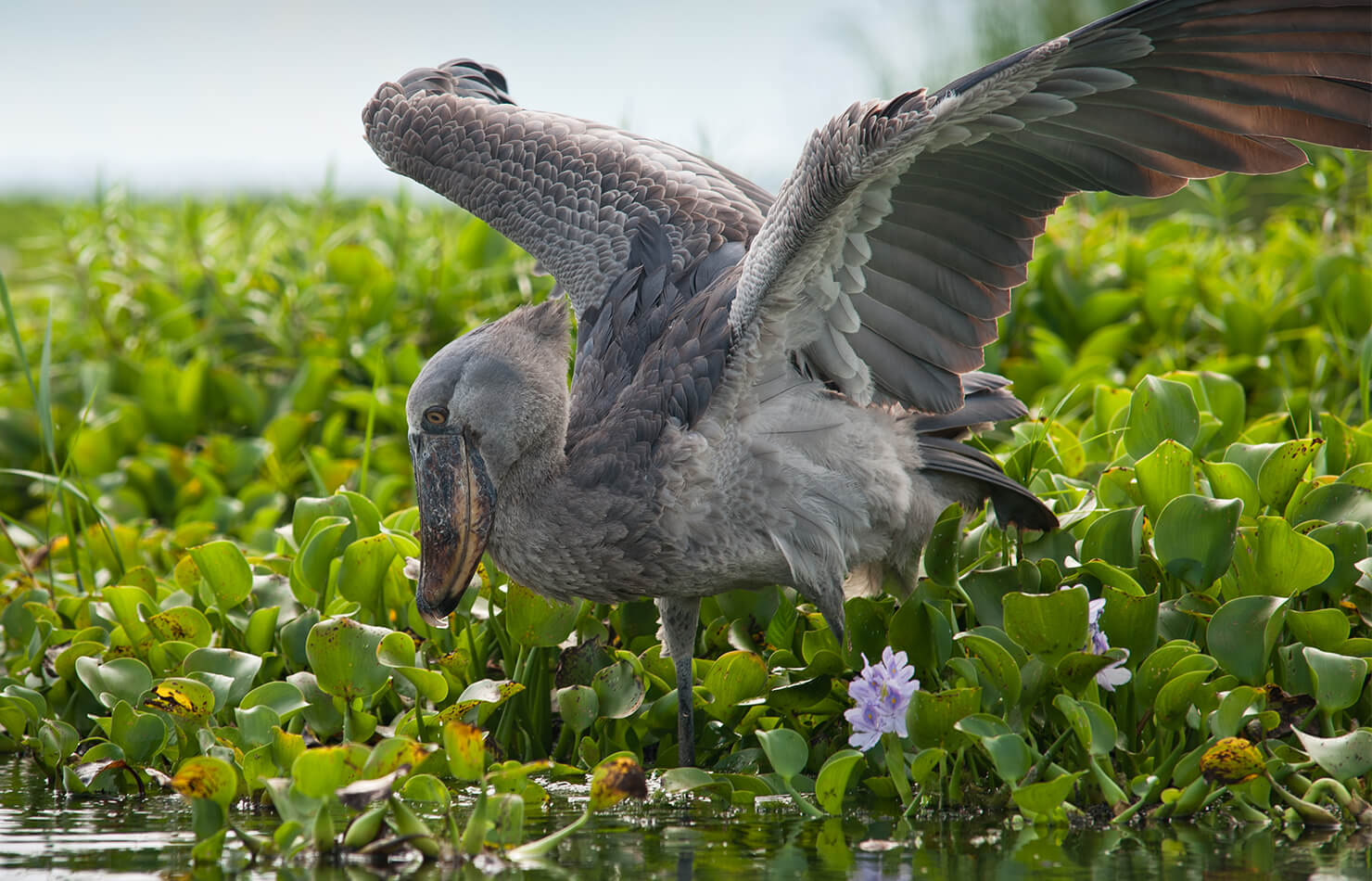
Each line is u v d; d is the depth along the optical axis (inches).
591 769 309.0
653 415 298.8
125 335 604.1
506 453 301.1
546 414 301.1
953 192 290.8
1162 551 295.3
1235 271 571.5
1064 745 280.8
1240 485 317.1
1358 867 227.3
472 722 312.8
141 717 293.1
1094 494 341.7
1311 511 312.2
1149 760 274.2
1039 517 317.7
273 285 601.6
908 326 305.1
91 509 416.2
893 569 330.0
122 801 290.0
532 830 263.7
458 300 565.3
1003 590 300.8
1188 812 261.6
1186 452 314.8
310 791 247.9
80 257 612.7
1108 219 602.2
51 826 268.1
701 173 386.3
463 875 231.6
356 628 301.0
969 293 303.3
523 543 303.7
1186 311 515.8
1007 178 290.2
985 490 330.6
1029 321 536.4
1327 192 561.0
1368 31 266.5
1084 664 263.0
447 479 303.1
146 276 632.4
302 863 239.3
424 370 307.6
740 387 298.4
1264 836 249.0
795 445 300.4
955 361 307.0
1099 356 498.0
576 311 364.8
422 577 306.2
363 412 541.6
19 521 520.7
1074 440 386.6
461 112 402.0
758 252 291.7
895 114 263.1
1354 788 261.4
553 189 380.8
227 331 583.2
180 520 478.9
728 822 267.3
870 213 285.6
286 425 513.3
